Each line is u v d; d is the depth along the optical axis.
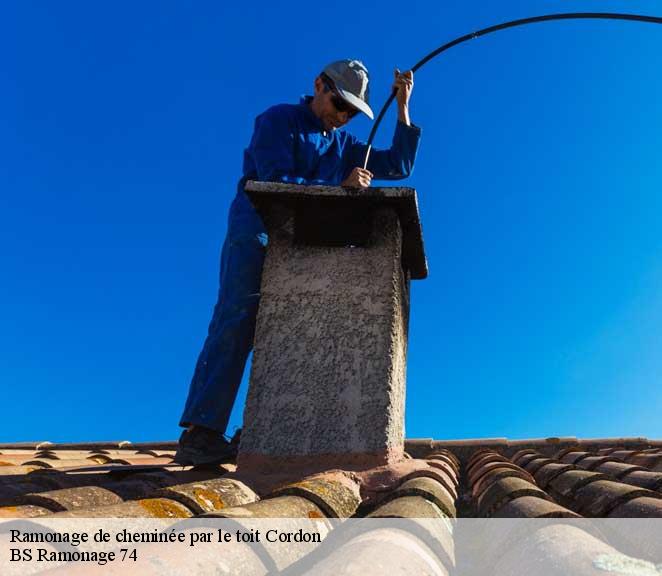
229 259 3.17
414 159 3.72
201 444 2.93
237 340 3.01
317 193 2.74
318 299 2.71
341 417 2.51
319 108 3.42
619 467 3.02
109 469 2.93
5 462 3.60
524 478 2.48
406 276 3.39
